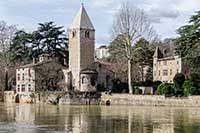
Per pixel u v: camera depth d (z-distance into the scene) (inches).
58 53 6122.1
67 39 6210.6
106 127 2186.3
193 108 3784.5
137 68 5797.2
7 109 3649.1
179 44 4094.5
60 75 5438.0
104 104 4500.5
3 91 5723.4
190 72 4751.5
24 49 6171.3
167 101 4133.9
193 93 4077.3
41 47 6190.9
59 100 4707.2
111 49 5147.6
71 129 2095.2
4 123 2331.4
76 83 5231.3
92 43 5329.7
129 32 4655.5
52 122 2425.0
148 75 6053.2
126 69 5595.5
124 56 4845.0
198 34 3969.0
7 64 5880.9
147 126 2237.9
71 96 4633.4
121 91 4911.4
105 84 5408.5
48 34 6146.7
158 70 5885.8
